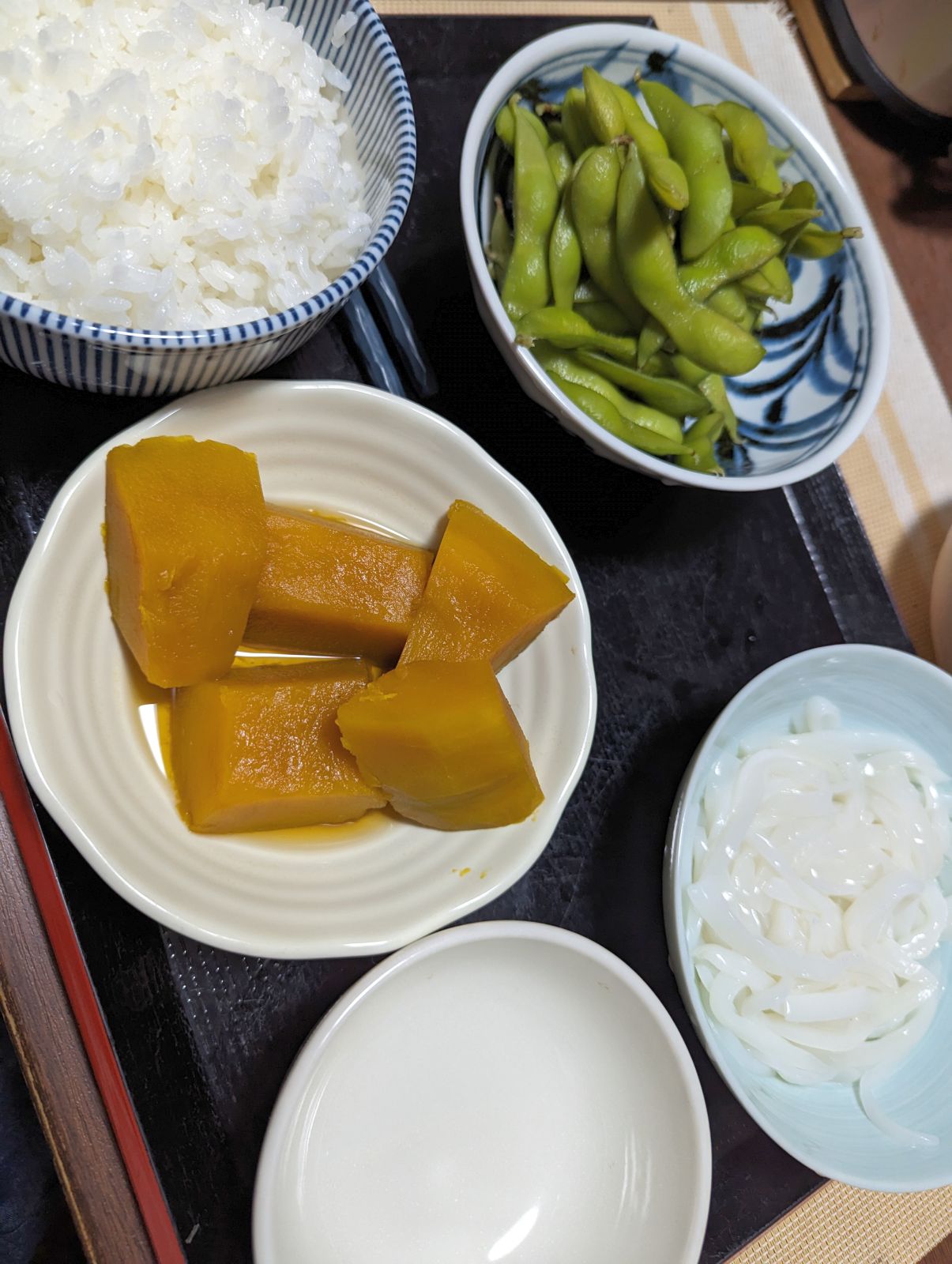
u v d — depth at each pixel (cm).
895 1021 45
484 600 42
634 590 46
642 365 44
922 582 51
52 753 38
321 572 41
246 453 40
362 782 41
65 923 38
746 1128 43
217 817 39
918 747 47
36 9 39
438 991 42
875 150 55
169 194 39
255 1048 40
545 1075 42
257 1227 37
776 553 48
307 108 42
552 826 42
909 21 51
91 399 41
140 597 38
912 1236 45
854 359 46
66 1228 44
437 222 46
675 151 45
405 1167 41
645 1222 41
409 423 43
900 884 45
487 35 48
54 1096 36
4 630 39
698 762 42
